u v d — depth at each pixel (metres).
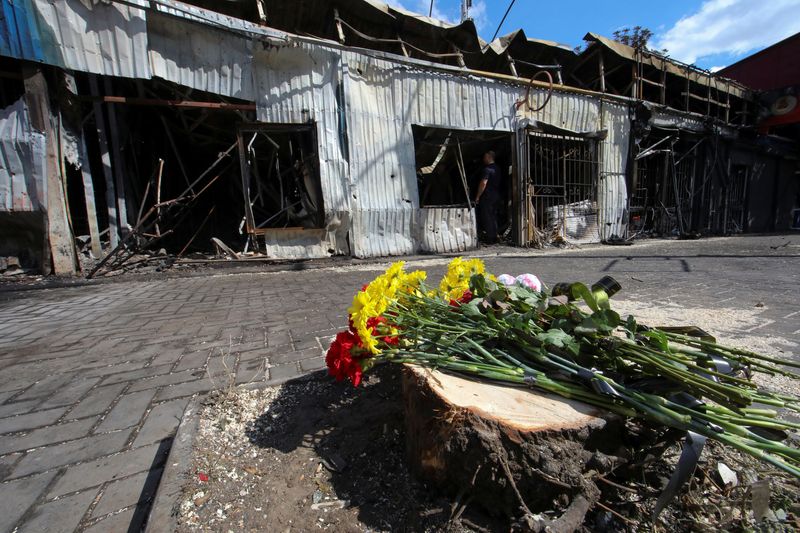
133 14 5.44
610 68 11.13
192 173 9.48
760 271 5.16
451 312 1.60
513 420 1.05
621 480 1.17
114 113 6.20
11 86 6.00
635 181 11.06
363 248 7.43
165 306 3.94
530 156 9.77
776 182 16.20
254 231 6.78
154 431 1.67
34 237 5.61
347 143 7.05
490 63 9.65
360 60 7.07
